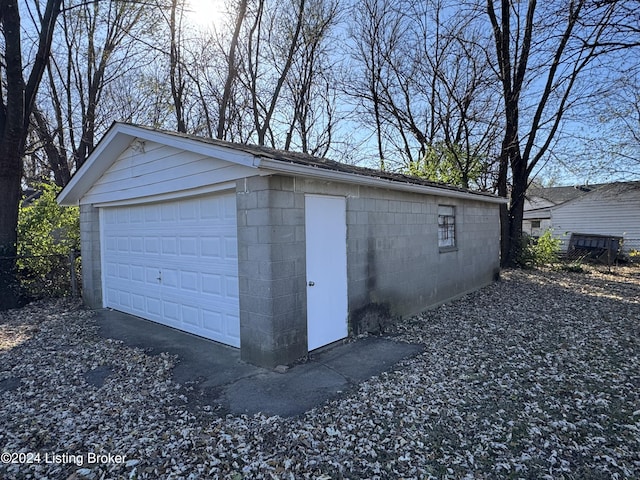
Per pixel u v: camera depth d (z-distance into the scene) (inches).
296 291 190.1
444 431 125.5
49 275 358.3
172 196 236.7
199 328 235.8
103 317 289.7
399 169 666.2
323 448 116.2
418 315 291.4
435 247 320.2
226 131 705.0
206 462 109.5
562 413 136.6
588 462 108.5
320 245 207.6
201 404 146.5
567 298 353.7
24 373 179.3
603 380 164.7
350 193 227.6
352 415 136.3
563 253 723.4
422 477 102.9
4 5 297.3
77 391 159.0
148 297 277.9
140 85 628.7
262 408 142.5
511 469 106.0
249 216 184.7
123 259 302.4
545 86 528.7
